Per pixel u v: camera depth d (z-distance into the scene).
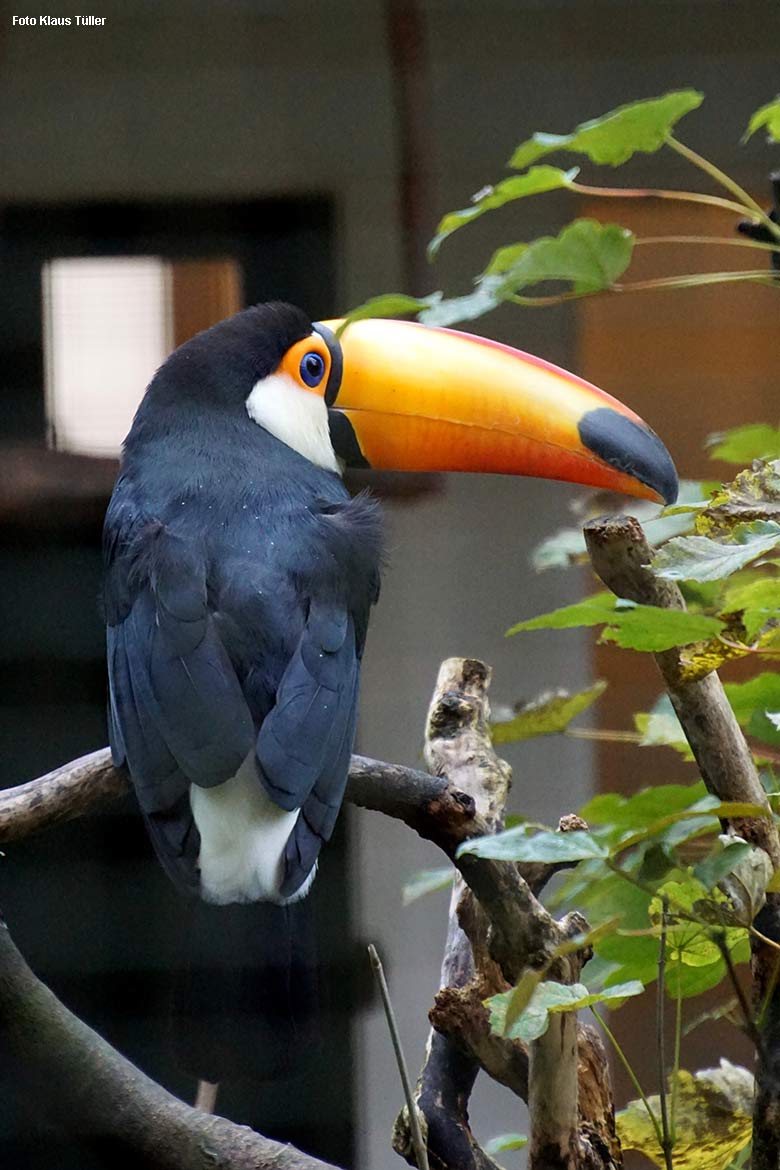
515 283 4.79
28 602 9.43
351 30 9.97
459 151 10.09
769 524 3.89
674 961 4.59
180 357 6.77
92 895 9.40
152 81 9.95
